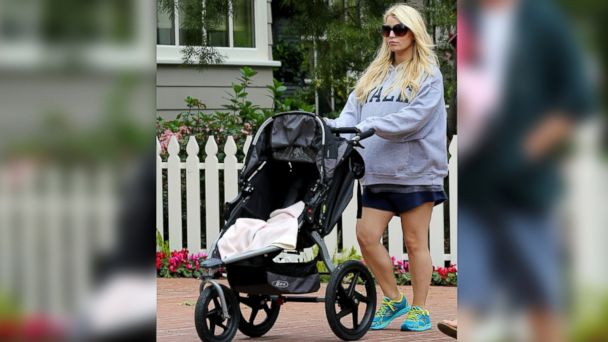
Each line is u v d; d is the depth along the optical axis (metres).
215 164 21.05
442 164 12.98
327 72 25.83
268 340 12.67
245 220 12.13
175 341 12.45
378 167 12.87
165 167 21.59
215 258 11.54
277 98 27.94
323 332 13.41
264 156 12.48
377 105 12.86
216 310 11.74
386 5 24.16
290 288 12.00
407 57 12.86
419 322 13.19
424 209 13.05
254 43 32.56
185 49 23.09
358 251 19.84
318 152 11.99
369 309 12.74
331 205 12.33
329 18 24.09
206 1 21.52
